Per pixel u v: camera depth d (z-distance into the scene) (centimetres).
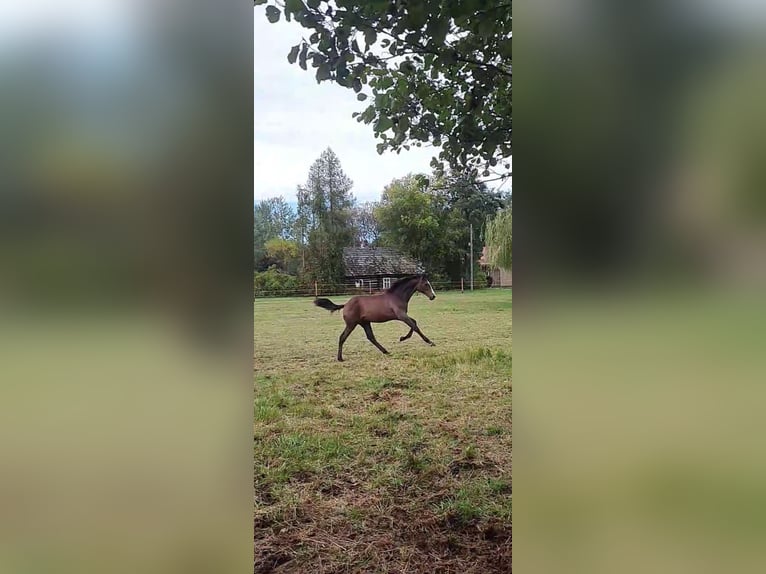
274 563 171
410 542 177
